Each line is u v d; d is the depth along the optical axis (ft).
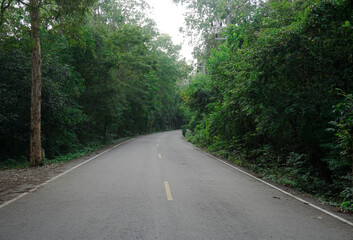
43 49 55.31
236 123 51.42
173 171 34.78
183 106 91.45
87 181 27.45
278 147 41.63
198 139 90.48
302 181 29.37
